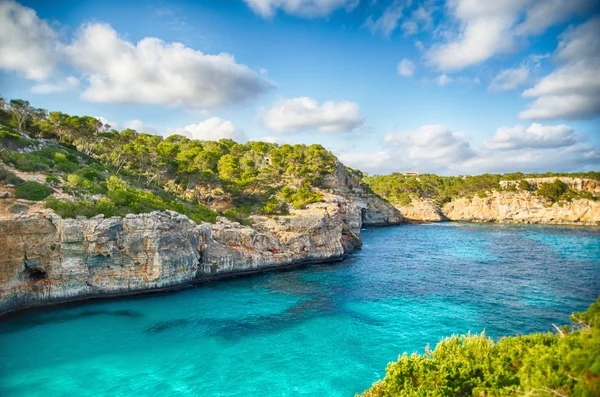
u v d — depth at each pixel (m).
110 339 32.62
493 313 39.69
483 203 161.25
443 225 146.62
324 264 67.25
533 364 15.23
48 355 29.34
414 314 39.66
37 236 38.53
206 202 83.50
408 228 135.12
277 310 41.09
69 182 48.75
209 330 35.19
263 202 82.19
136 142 86.88
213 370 27.59
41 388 24.61
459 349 19.41
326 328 35.84
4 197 40.66
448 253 78.62
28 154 54.97
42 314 37.69
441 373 16.77
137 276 44.97
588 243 90.62
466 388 16.70
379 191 190.62
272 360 29.27
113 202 47.69
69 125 70.69
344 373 27.31
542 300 44.09
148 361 28.81
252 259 58.50
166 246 47.03
